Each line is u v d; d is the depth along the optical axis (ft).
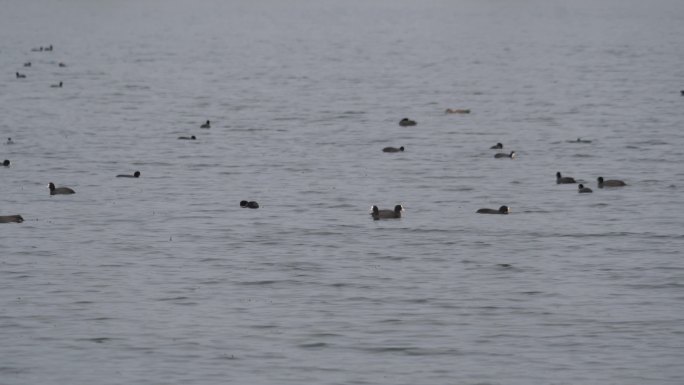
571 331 135.03
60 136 274.98
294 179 224.53
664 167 233.96
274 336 133.18
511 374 121.90
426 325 137.18
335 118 307.99
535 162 240.94
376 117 309.42
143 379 120.16
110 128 288.71
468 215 193.36
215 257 167.12
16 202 203.31
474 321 138.62
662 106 323.98
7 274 157.79
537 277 157.07
